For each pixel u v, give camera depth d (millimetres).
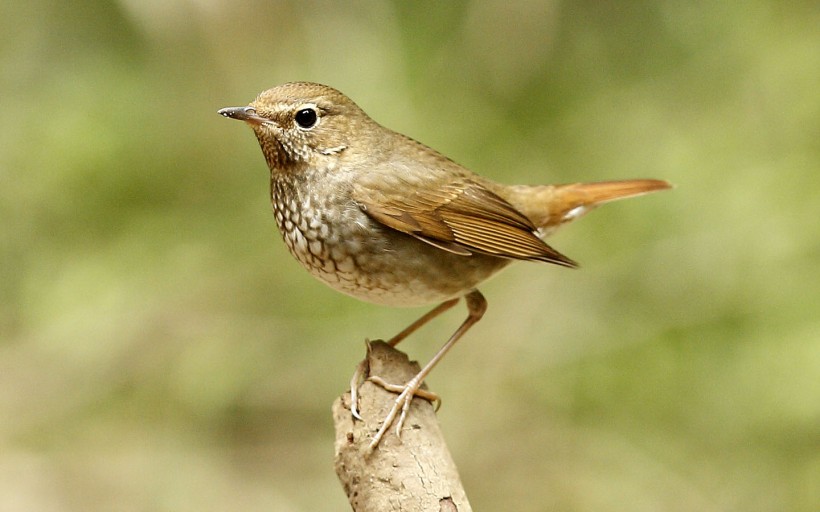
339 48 12781
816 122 12797
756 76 13289
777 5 13555
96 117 12516
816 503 11328
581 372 12250
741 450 11742
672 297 12312
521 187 8797
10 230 12523
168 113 12828
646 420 12078
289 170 7590
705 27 13578
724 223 12328
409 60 12945
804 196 12266
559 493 11781
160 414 12398
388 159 7805
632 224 12625
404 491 6207
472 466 11961
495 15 13062
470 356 12375
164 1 12469
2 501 11648
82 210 12648
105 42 13102
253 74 12773
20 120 12523
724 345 12039
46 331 12305
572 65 13500
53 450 12102
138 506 11844
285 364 12484
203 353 12391
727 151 12812
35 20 13086
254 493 11969
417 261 7695
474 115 13086
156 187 12805
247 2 12617
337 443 6461
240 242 12758
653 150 13000
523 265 12695
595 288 12508
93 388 12414
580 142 13164
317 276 7859
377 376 6828
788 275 12070
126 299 12398
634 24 13562
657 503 11609
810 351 11414
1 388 12289
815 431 11438
